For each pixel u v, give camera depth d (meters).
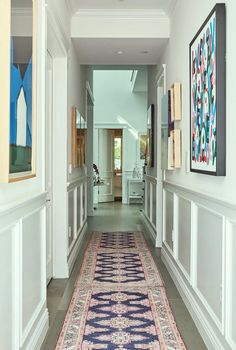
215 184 2.58
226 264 2.28
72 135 5.03
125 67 8.78
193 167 3.17
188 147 3.52
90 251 5.74
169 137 4.43
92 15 4.82
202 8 2.98
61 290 3.92
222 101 2.35
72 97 5.05
